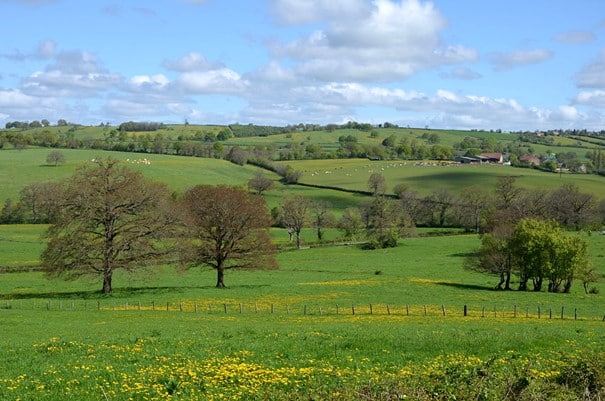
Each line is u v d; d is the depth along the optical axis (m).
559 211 136.62
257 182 165.12
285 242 131.50
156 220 66.81
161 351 26.48
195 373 21.12
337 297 63.50
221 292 67.38
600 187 165.50
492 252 78.50
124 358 24.86
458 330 35.84
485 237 81.19
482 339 29.72
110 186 65.88
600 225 136.50
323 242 131.75
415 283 77.44
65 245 63.84
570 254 74.25
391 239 122.62
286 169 194.75
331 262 104.31
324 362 23.88
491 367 18.36
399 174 198.38
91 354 26.08
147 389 19.02
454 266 97.62
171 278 84.94
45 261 64.25
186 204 73.62
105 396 17.59
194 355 25.41
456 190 165.00
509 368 19.22
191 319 45.69
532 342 29.00
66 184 67.06
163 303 58.88
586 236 125.06
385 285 74.88
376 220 133.12
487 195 143.75
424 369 21.69
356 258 109.12
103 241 65.94
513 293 70.81
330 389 16.12
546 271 74.69
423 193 159.25
